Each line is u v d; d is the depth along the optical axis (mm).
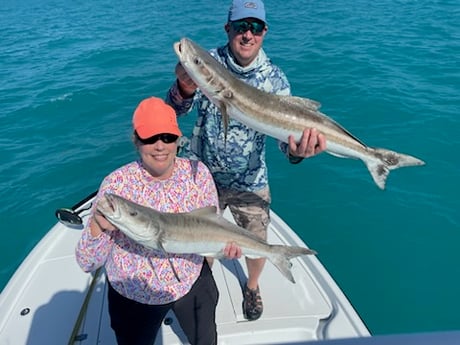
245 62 3707
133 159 8594
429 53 13461
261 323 4070
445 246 6316
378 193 7348
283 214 7012
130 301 3064
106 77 13000
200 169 3158
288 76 12172
